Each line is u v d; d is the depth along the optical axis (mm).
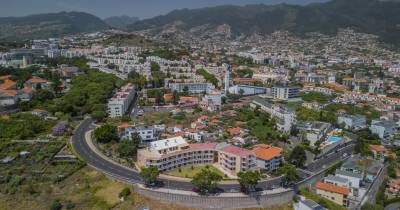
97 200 159625
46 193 165250
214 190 167250
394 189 189250
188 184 173125
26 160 196750
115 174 180000
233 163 190375
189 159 198375
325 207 164000
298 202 163625
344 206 171125
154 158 183625
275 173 191500
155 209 156125
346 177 189125
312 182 192625
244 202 161875
